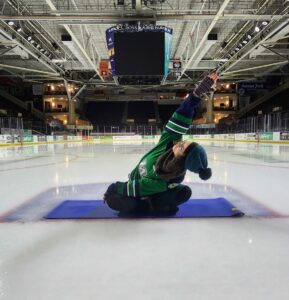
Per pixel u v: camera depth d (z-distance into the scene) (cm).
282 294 149
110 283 161
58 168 692
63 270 176
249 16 1302
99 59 2272
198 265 180
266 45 1903
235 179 494
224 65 2356
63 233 236
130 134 3516
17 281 165
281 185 438
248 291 152
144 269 176
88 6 1434
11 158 1002
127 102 4975
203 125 3538
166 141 254
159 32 1241
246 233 232
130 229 242
